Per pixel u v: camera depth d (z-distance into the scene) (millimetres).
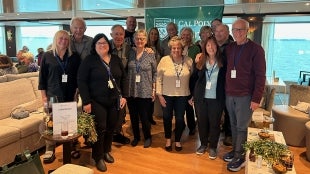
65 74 3014
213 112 3246
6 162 3012
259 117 3572
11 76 4453
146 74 3471
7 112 3594
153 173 3016
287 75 9461
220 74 3123
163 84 3457
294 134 3844
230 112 3104
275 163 2338
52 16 9172
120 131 3816
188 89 3449
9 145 3039
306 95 4125
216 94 3166
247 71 2869
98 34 2900
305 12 7418
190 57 3660
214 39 3117
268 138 2896
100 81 2902
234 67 2932
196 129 4375
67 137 2523
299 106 4055
